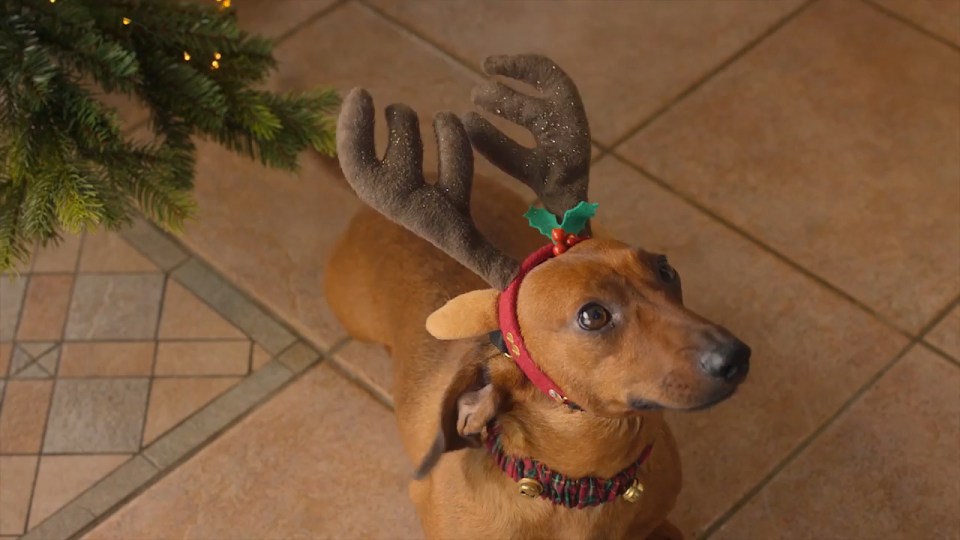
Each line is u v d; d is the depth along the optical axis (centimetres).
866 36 194
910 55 191
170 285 173
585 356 113
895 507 150
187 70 153
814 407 158
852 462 154
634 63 193
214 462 158
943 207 174
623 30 198
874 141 182
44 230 141
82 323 170
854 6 197
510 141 122
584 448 120
